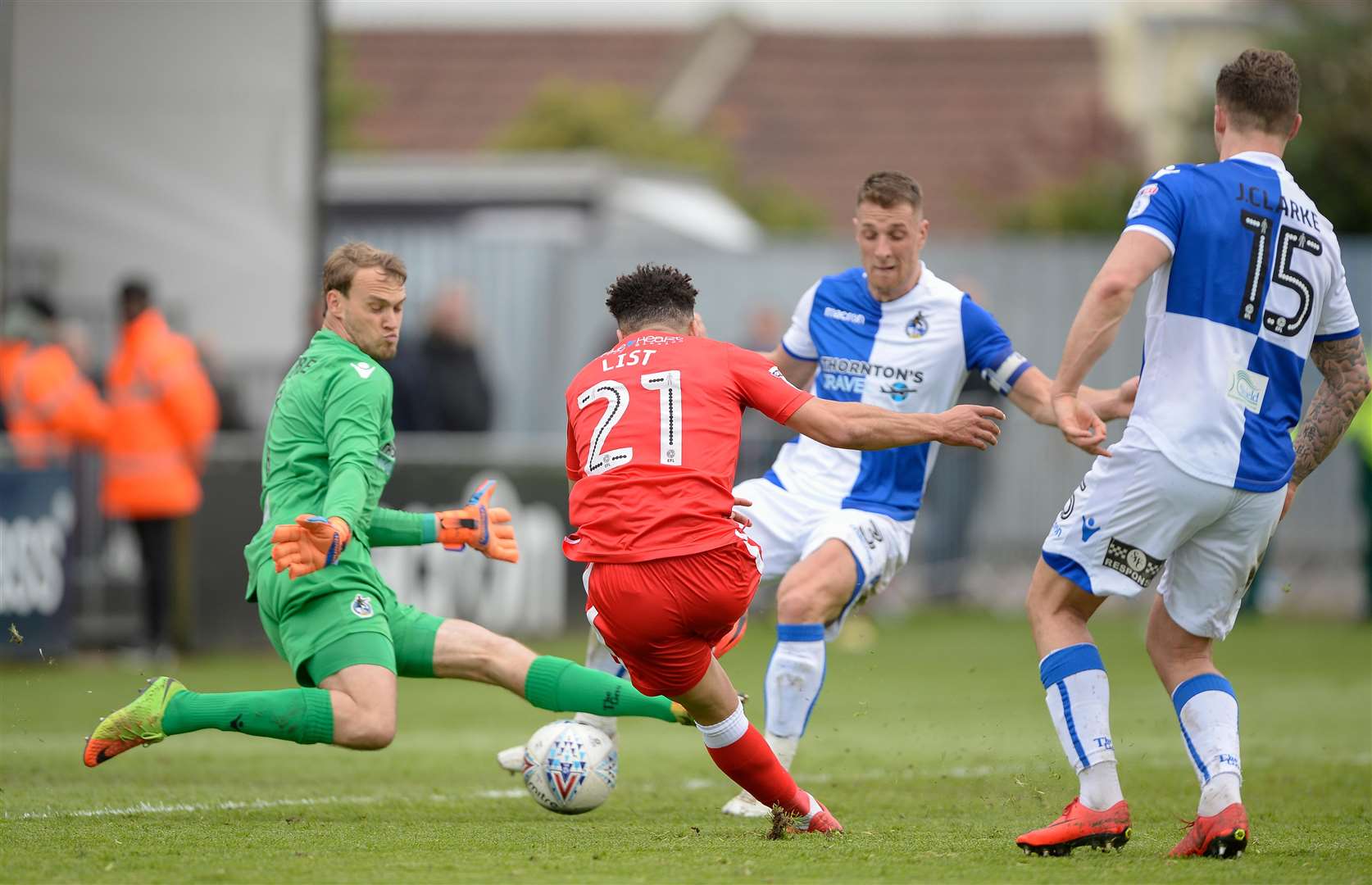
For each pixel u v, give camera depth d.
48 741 30.89
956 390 24.22
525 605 49.12
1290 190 18.31
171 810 22.00
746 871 16.91
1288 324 18.16
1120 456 18.06
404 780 26.16
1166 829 20.70
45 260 57.91
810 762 29.08
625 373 18.94
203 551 46.19
